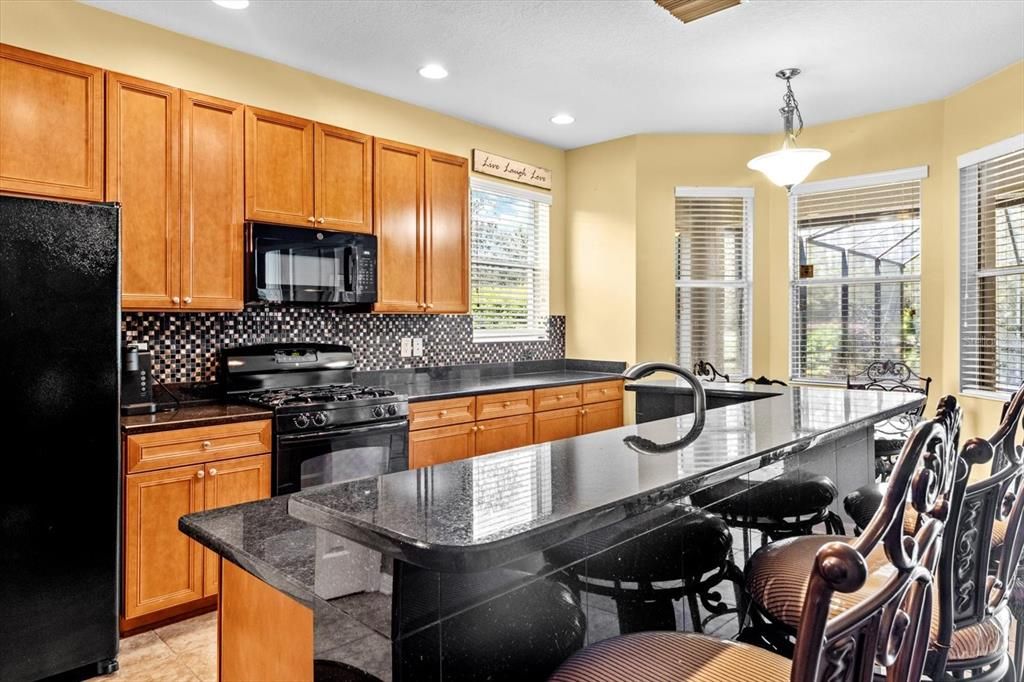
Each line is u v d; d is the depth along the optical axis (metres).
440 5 2.84
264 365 3.28
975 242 3.89
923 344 4.17
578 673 0.93
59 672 2.08
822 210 4.62
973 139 3.82
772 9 2.88
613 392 4.71
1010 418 1.33
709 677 0.92
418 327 4.14
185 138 2.85
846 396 2.57
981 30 3.09
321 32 3.07
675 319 4.79
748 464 1.34
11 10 2.56
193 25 2.98
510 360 4.73
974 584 1.28
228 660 1.22
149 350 2.99
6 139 2.38
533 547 0.84
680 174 4.75
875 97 4.02
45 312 2.04
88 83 2.57
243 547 1.08
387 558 0.84
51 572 2.06
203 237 2.90
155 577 2.46
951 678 1.32
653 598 1.25
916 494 0.80
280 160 3.17
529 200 4.88
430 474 1.18
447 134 4.26
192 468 2.54
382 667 0.83
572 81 3.70
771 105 4.14
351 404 3.03
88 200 2.56
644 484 1.09
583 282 5.03
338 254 3.34
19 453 1.99
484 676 0.92
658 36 3.14
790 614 1.22
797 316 4.75
